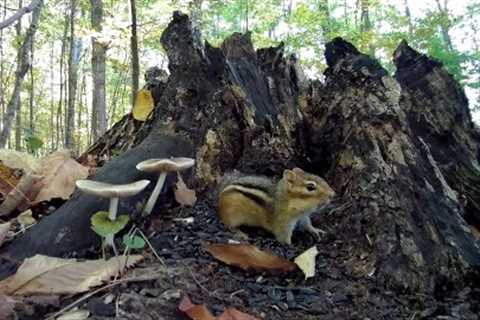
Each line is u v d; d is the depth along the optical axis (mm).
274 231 481
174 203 519
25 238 423
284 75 683
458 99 631
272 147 605
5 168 596
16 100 1708
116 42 1729
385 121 521
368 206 467
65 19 3002
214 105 607
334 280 401
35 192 531
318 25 2436
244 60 668
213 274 380
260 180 515
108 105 4051
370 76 560
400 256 411
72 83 2703
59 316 303
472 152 609
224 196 491
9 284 335
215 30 2846
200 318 303
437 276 398
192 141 580
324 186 468
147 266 376
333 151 577
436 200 463
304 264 395
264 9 2645
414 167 487
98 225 371
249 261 397
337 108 577
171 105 611
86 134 4043
